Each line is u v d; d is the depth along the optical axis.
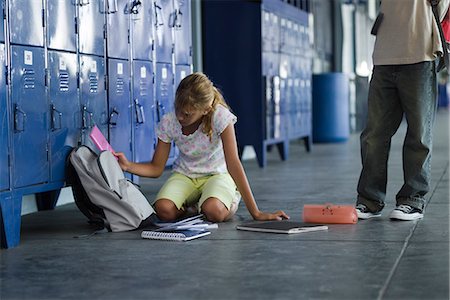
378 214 4.61
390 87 4.49
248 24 8.68
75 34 4.45
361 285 2.86
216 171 4.64
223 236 3.98
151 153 5.54
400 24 4.41
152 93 5.55
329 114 12.75
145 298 2.76
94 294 2.83
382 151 4.54
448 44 4.37
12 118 3.83
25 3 3.94
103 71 4.80
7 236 3.80
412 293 2.74
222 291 2.82
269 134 8.84
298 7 10.48
